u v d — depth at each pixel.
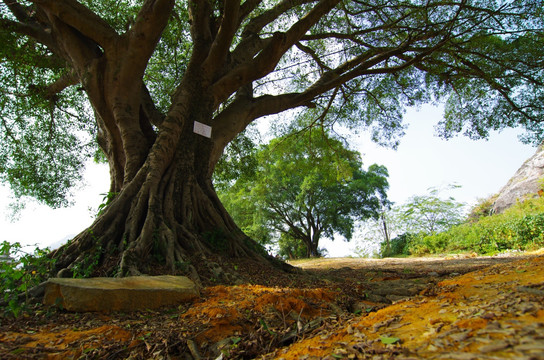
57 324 3.72
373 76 16.09
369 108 17.45
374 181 33.66
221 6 10.33
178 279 5.15
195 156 9.45
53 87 12.20
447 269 8.60
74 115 13.88
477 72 13.35
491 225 17.45
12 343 3.11
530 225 14.88
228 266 7.14
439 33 11.05
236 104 11.27
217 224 8.72
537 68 13.48
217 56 9.30
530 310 2.07
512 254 13.12
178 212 8.23
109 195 7.79
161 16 8.23
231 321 3.61
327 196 32.31
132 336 3.34
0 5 9.12
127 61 8.62
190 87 9.50
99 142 10.93
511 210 18.83
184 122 9.16
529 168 22.83
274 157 25.64
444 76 14.02
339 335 2.61
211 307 4.04
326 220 33.09
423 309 2.81
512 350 1.59
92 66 8.91
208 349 3.12
